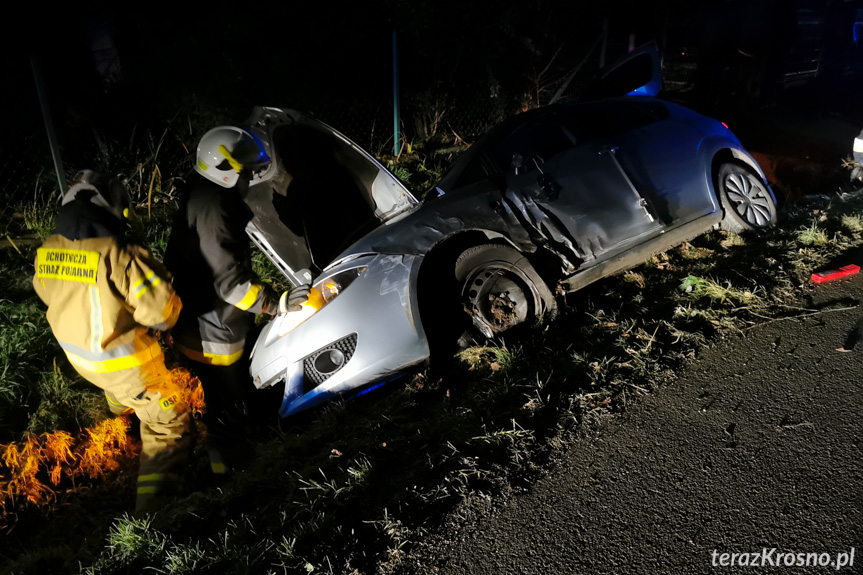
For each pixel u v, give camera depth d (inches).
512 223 154.3
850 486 92.6
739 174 192.4
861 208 200.2
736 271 164.4
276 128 147.6
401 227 146.9
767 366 123.9
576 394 124.1
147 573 101.7
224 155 126.6
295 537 99.7
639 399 120.6
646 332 140.9
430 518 100.2
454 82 351.6
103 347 118.2
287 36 295.7
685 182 178.2
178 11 278.4
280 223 148.8
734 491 95.7
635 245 165.6
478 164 170.7
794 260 165.8
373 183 163.6
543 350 142.1
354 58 313.7
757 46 403.5
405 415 131.0
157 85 274.8
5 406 163.9
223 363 143.4
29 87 256.1
